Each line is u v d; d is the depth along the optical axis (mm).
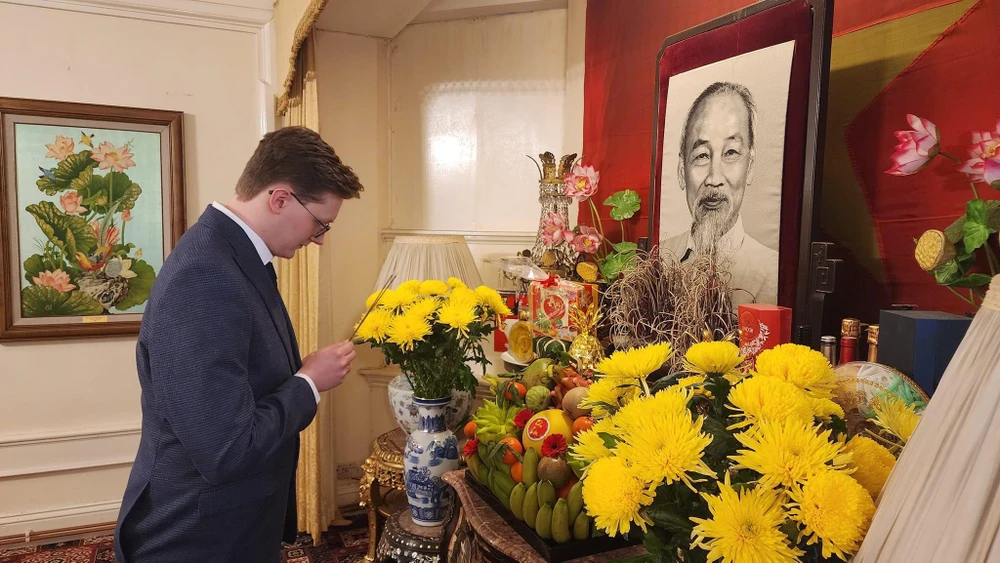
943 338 1042
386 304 1596
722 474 716
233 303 1198
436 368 1617
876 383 1053
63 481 2758
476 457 1385
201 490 1236
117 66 2709
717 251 1573
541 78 2795
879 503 623
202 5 2781
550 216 2131
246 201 1334
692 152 1659
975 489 488
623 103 2297
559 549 1096
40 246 2662
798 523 643
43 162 2639
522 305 2080
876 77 1396
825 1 1286
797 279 1351
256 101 2922
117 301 2785
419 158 3113
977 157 1044
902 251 1348
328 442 2893
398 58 3119
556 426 1238
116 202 2742
